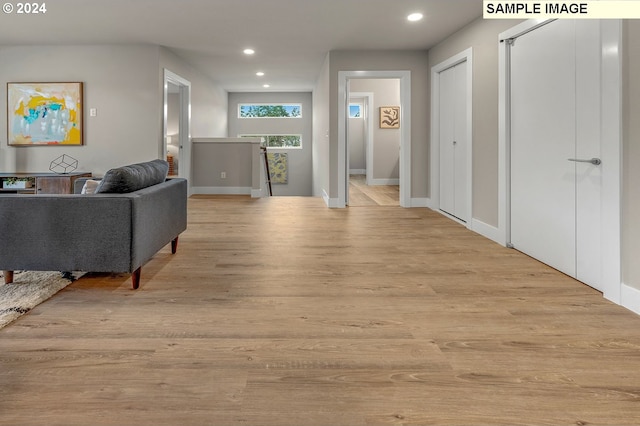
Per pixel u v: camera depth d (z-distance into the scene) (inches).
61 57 228.5
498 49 157.5
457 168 207.9
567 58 117.3
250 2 163.8
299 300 99.8
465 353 73.4
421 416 56.0
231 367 68.6
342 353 73.5
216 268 126.3
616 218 95.7
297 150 433.1
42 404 58.1
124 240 101.3
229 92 422.0
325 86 264.7
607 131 97.3
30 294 100.4
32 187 227.5
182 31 202.8
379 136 381.1
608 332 81.7
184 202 146.4
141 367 68.4
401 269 125.6
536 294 103.8
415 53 241.4
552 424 54.2
